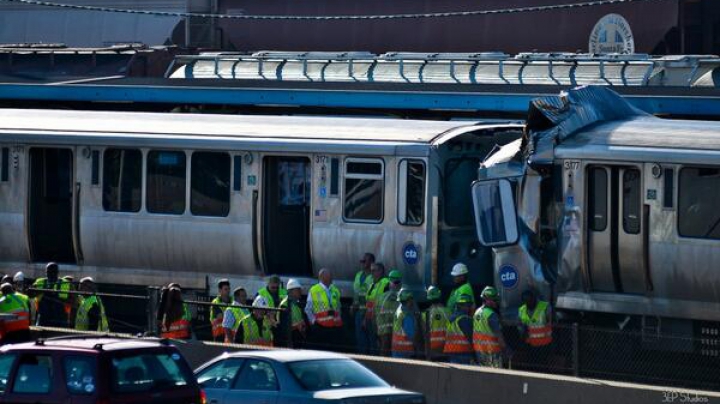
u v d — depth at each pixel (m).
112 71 139.50
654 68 108.56
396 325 73.75
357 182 88.25
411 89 110.81
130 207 96.38
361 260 85.88
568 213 78.44
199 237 93.69
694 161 74.00
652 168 75.50
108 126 98.44
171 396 52.22
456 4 165.62
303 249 91.19
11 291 80.25
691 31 179.75
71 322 86.19
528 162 79.69
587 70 111.38
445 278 87.81
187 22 181.88
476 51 163.62
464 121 98.06
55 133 98.44
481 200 81.94
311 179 89.75
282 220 91.56
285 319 75.81
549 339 71.75
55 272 91.19
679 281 75.06
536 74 113.00
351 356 70.88
